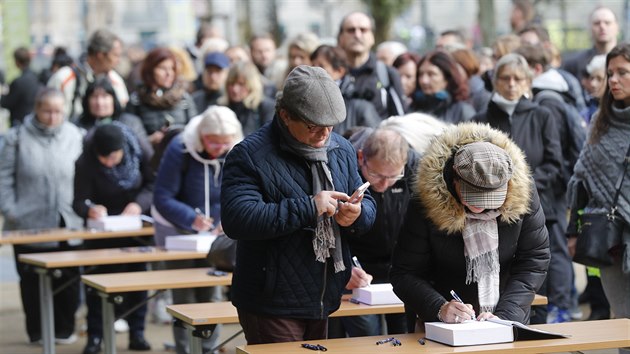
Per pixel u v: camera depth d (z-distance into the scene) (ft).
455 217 30.68
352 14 59.47
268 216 29.81
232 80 60.44
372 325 40.88
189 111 62.90
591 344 29.89
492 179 29.78
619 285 40.16
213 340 44.88
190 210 48.91
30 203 59.16
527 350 29.45
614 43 64.69
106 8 260.21
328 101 29.81
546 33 66.28
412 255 31.78
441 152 30.89
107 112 61.26
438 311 31.12
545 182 48.44
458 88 56.18
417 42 156.04
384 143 38.24
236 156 30.91
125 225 55.01
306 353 29.43
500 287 32.19
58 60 86.28
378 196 39.37
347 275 32.17
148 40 245.45
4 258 91.04
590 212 40.22
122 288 41.11
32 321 58.03
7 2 144.15
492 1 129.70
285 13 227.20
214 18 156.35
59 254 50.01
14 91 92.02
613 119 40.06
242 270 31.45
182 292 47.91
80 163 55.88
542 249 32.04
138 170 56.59
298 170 30.86
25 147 59.47
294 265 30.94
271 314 30.99
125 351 55.67
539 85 53.78
